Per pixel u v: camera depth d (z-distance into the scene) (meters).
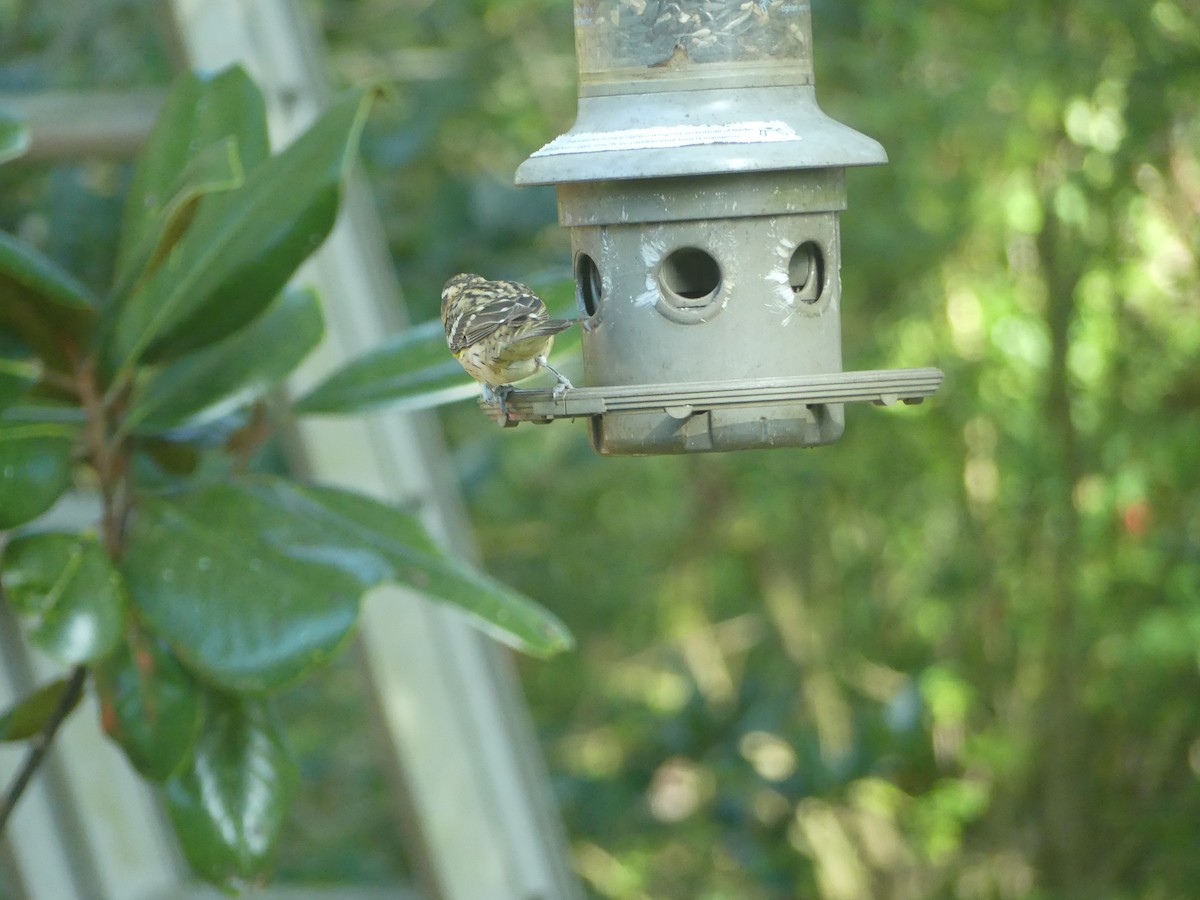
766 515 13.30
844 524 13.16
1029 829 12.19
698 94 5.10
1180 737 11.99
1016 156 11.30
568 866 7.20
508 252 11.25
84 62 9.70
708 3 5.08
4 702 6.60
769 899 12.32
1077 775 12.05
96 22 9.70
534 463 12.75
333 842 11.38
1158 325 11.49
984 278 11.94
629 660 14.42
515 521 13.17
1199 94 10.79
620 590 13.91
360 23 12.77
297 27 6.93
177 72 6.72
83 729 7.03
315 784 11.47
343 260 6.82
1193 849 11.85
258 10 6.75
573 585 13.82
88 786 7.01
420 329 4.85
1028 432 11.84
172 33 6.66
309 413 4.67
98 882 6.96
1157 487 11.66
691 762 12.23
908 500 12.70
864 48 11.76
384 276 7.09
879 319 12.30
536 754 7.79
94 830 6.98
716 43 5.10
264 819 4.31
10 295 4.25
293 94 6.77
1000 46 10.87
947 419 12.02
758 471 12.83
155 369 4.62
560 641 4.34
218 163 4.09
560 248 11.32
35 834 6.79
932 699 11.96
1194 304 11.36
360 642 6.73
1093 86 10.75
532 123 12.65
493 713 7.06
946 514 12.75
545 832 7.15
